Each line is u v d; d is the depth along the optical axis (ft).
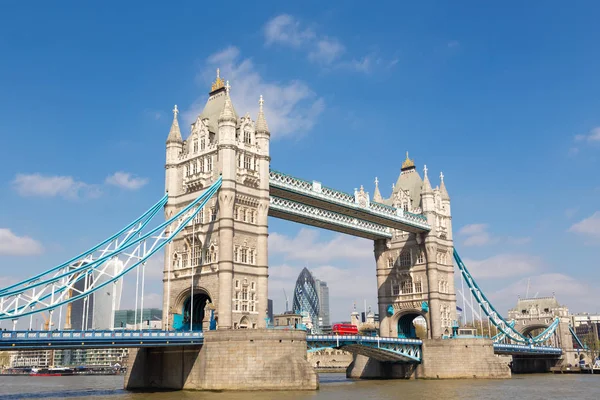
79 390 309.22
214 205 278.87
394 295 411.34
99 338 215.72
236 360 243.60
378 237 406.82
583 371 500.74
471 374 366.22
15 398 243.60
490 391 273.54
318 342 306.96
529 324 594.24
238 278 272.72
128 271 243.81
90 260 234.58
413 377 380.99
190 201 288.71
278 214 321.32
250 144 290.97
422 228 394.52
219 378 243.81
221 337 247.09
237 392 237.66
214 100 308.40
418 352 377.50
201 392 240.53
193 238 281.54
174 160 298.97
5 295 204.03
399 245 416.26
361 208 350.02
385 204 402.93
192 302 269.64
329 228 365.61
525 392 269.44
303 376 248.11
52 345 203.21
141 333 229.86
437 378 369.30
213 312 264.93
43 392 297.74
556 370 514.27
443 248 412.98
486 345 374.84
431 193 406.62
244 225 281.13
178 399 212.02
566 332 590.55
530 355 527.81
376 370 395.55
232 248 269.44
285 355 249.34
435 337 385.91
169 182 296.10
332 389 277.85
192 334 248.32
